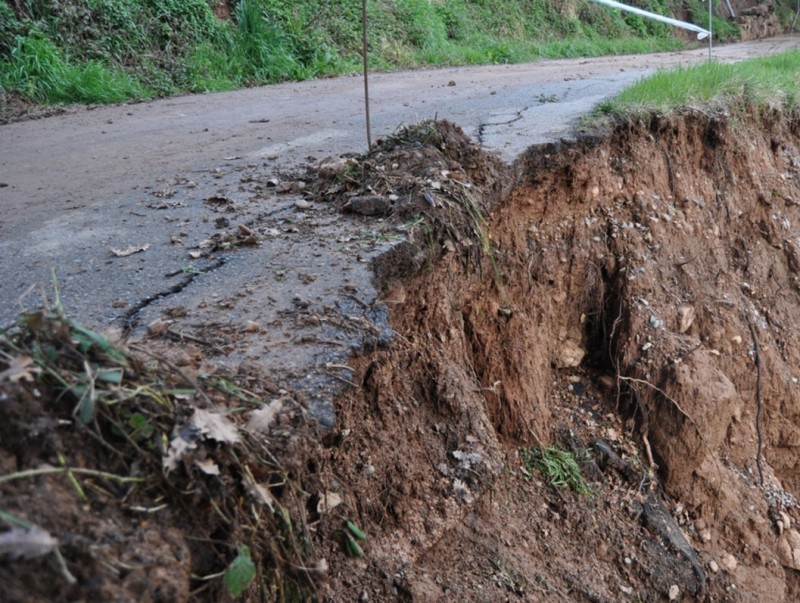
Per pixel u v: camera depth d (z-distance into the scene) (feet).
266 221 12.94
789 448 19.07
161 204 14.34
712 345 18.02
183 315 9.55
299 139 19.89
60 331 6.19
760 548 16.07
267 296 10.06
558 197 16.48
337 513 9.08
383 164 13.92
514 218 15.67
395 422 10.81
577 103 21.24
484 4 60.44
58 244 12.40
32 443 5.50
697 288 18.33
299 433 7.32
